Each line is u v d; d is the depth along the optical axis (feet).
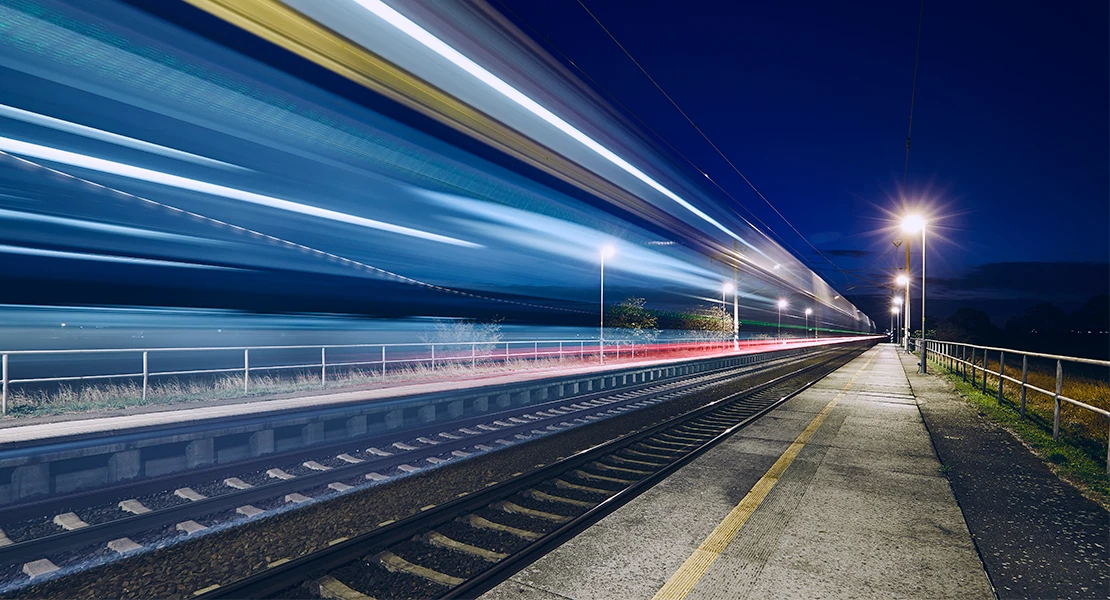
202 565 16.40
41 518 20.75
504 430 34.91
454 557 16.14
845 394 49.93
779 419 35.42
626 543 15.37
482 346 88.12
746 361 115.44
